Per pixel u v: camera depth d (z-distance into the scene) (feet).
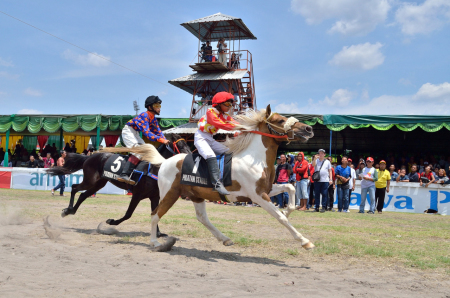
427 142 74.79
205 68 66.90
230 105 17.72
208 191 17.47
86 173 23.47
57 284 11.67
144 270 14.01
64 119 66.13
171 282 12.44
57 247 17.79
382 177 43.96
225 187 17.07
